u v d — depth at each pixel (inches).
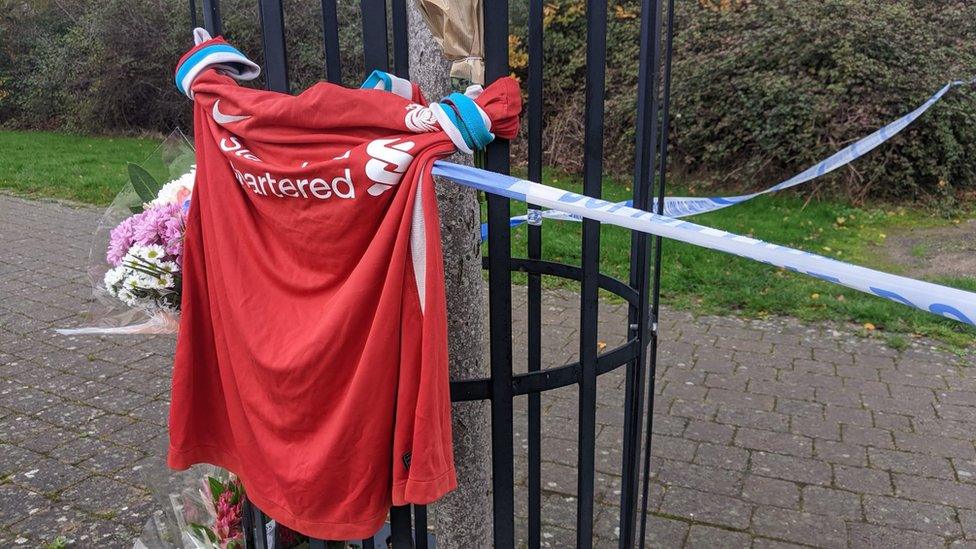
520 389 59.6
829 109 267.1
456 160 66.6
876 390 149.3
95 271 82.7
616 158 309.7
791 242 241.4
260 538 72.1
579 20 310.3
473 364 73.0
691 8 304.7
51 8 540.4
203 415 65.9
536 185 51.1
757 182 293.1
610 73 314.5
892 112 265.4
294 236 55.6
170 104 481.1
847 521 109.0
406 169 50.6
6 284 216.4
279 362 55.3
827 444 129.6
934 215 268.7
